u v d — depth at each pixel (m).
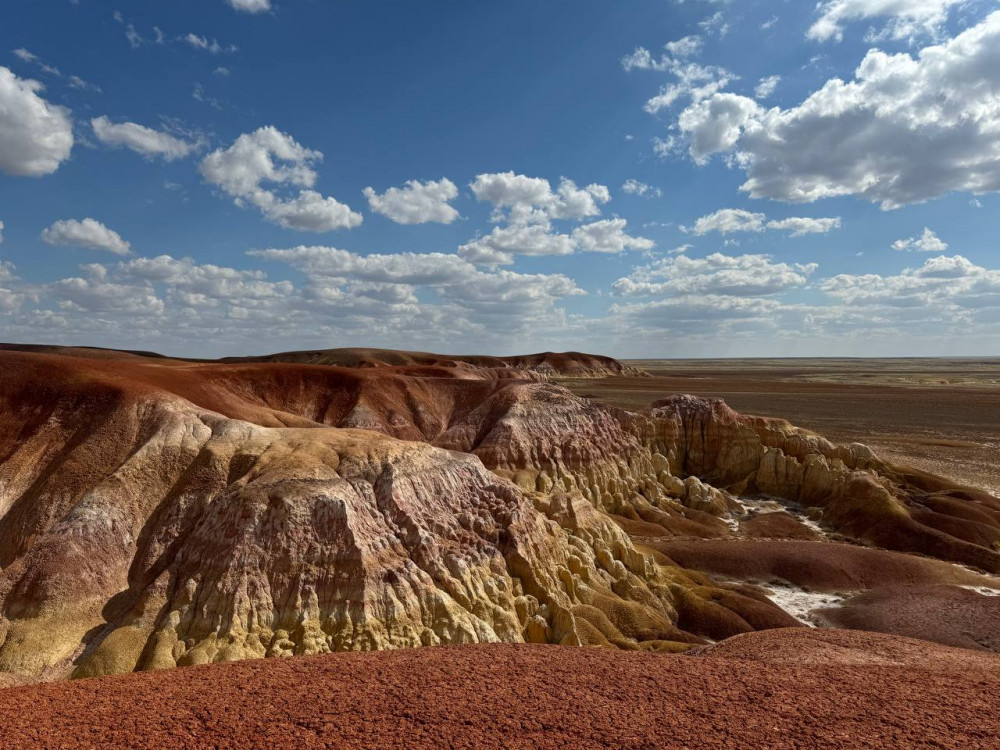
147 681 14.30
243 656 21.47
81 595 24.73
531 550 30.14
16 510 29.61
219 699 13.08
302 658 16.42
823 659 18.52
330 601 23.69
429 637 23.36
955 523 46.56
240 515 25.67
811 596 36.91
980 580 38.47
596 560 35.16
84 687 13.86
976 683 14.88
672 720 12.44
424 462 31.77
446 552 27.69
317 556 24.70
